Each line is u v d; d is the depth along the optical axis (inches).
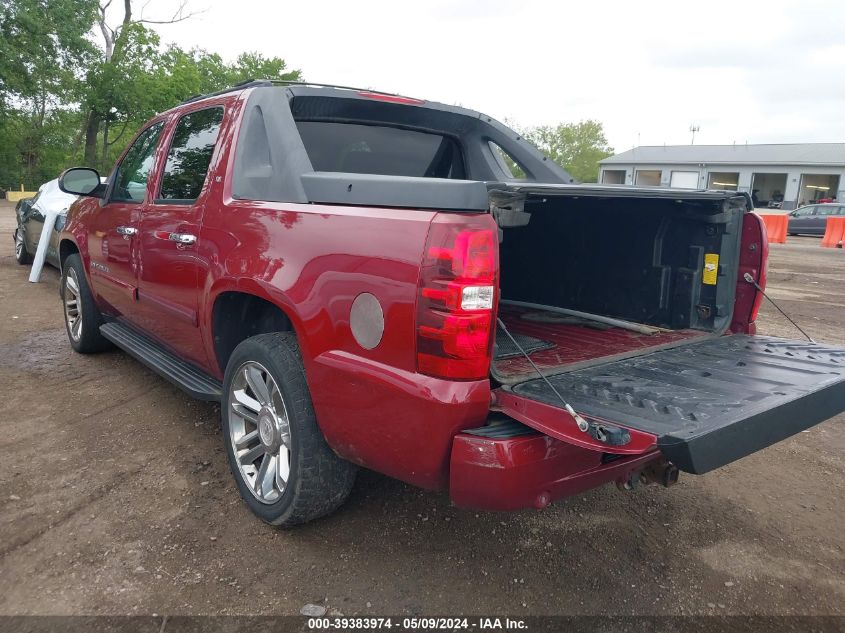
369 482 135.3
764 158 1937.7
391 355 88.5
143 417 165.3
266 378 115.3
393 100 142.8
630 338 132.0
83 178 182.9
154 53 1524.4
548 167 166.7
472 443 83.1
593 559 112.4
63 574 103.0
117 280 173.0
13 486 129.5
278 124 118.8
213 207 125.5
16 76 1256.2
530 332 138.6
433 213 85.7
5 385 186.4
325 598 99.8
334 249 96.1
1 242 540.4
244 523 119.1
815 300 391.5
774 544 119.2
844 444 167.6
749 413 82.2
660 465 100.9
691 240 136.3
